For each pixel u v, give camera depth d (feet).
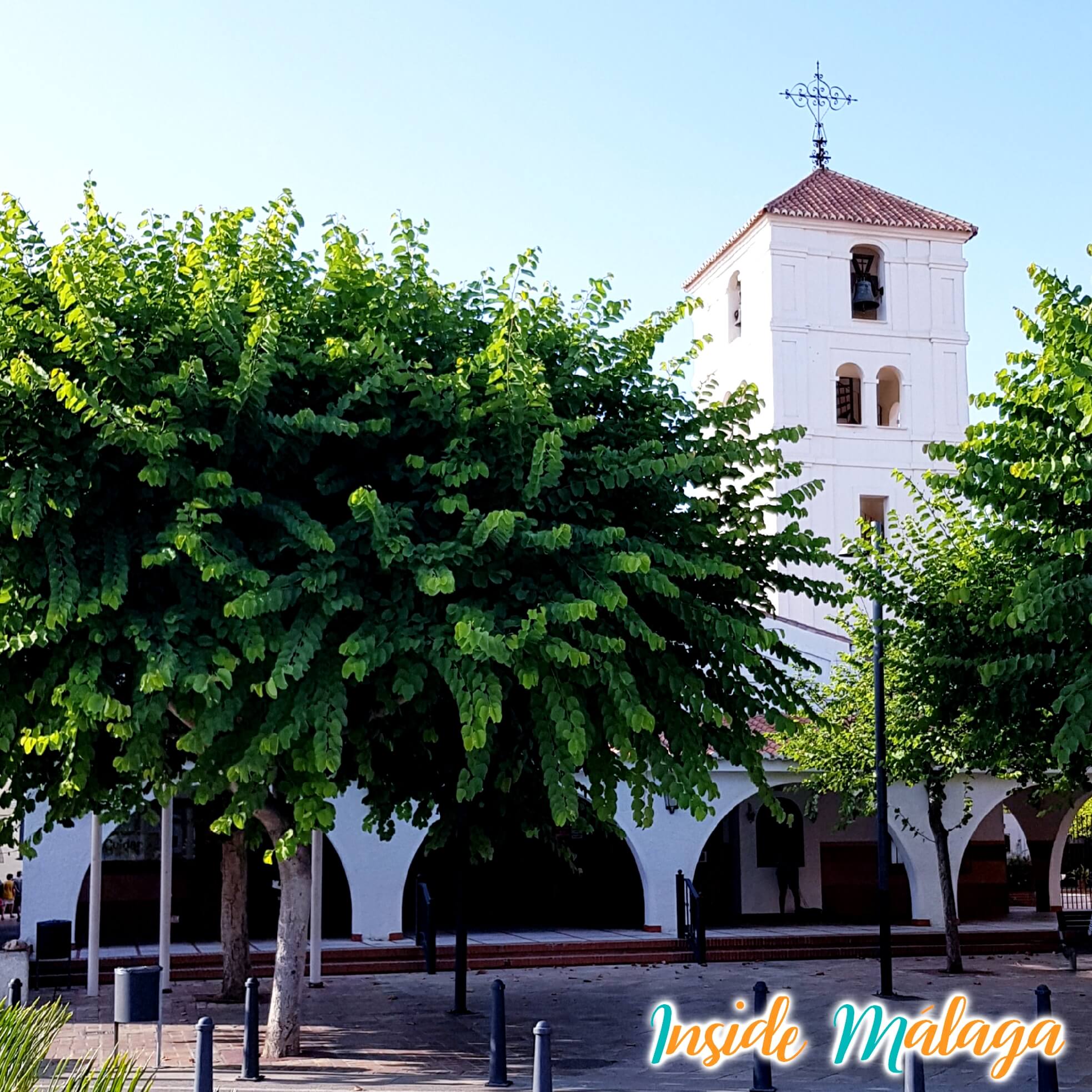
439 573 32.89
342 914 83.20
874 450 118.93
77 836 70.38
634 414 41.47
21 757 40.78
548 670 34.73
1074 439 39.70
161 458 32.91
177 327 35.06
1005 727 48.91
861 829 94.02
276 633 33.99
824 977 66.39
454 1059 43.14
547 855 88.17
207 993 59.00
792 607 110.83
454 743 47.01
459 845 52.90
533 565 36.40
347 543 35.60
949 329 122.42
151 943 77.36
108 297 35.78
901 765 62.49
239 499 35.35
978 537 50.88
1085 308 40.04
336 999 58.03
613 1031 49.85
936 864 84.58
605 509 38.91
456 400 36.35
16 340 34.35
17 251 35.83
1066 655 42.93
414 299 39.14
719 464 37.68
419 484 36.68
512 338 35.76
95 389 33.19
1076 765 54.34
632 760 35.40
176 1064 41.52
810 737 71.15
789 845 93.40
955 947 67.92
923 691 51.47
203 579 32.68
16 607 34.47
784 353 118.32
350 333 38.86
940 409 121.08
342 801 73.92
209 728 33.68
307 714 33.76
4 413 33.09
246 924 57.21
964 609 48.52
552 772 34.81
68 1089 17.02
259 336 34.19
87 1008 54.44
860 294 121.08
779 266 119.34
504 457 36.40
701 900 73.56
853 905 92.84
